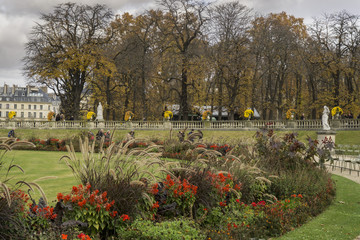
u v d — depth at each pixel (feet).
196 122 137.39
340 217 26.96
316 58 146.41
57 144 85.92
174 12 149.28
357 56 141.49
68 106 155.12
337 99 143.33
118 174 20.63
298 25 177.47
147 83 178.81
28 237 15.20
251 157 39.19
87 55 146.41
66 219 17.56
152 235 17.35
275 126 127.24
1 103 372.17
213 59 145.48
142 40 161.07
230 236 19.61
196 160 25.64
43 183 35.76
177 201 22.17
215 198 23.84
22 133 141.69
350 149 96.27
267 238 21.47
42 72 141.79
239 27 144.66
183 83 152.46
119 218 18.88
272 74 168.86
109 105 163.02
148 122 140.67
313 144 43.65
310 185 33.14
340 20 144.46
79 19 145.48
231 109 150.71
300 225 24.68
